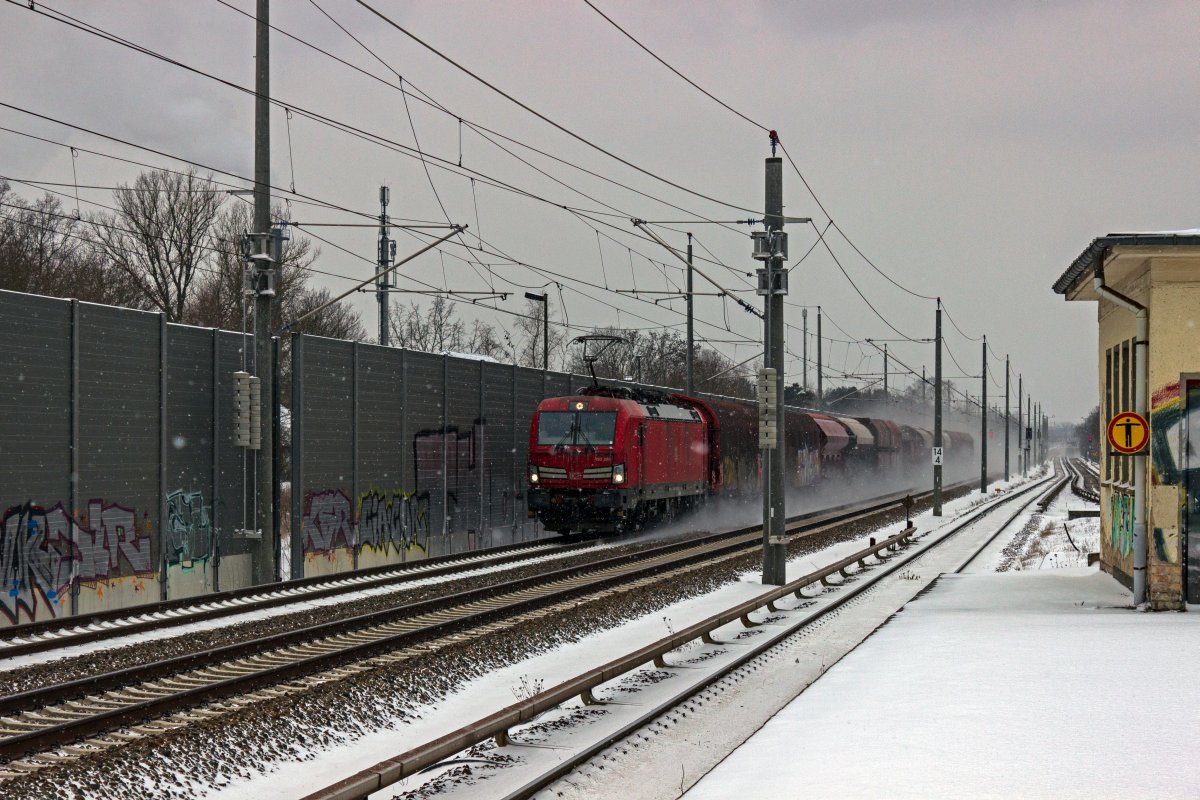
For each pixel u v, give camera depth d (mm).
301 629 15805
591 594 20844
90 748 9828
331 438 24969
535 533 35375
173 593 20812
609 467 31594
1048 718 9617
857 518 43969
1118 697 10383
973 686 11234
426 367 29203
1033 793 7434
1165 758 8195
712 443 40438
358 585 21812
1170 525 17641
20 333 17375
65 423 18328
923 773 8055
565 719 11266
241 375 21281
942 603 19781
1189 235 16906
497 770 9484
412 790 9078
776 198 23359
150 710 11055
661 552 28859
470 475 31656
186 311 50312
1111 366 22312
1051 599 19578
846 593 21266
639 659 12688
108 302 45969
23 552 17359
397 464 27703
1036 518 49875
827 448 54750
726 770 8953
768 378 23844
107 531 19156
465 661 14500
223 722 10500
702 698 12164
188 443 21422
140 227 48625
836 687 12109
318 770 10125
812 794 7766
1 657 14352
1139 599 17859
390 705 12242
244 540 23062
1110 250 17297
